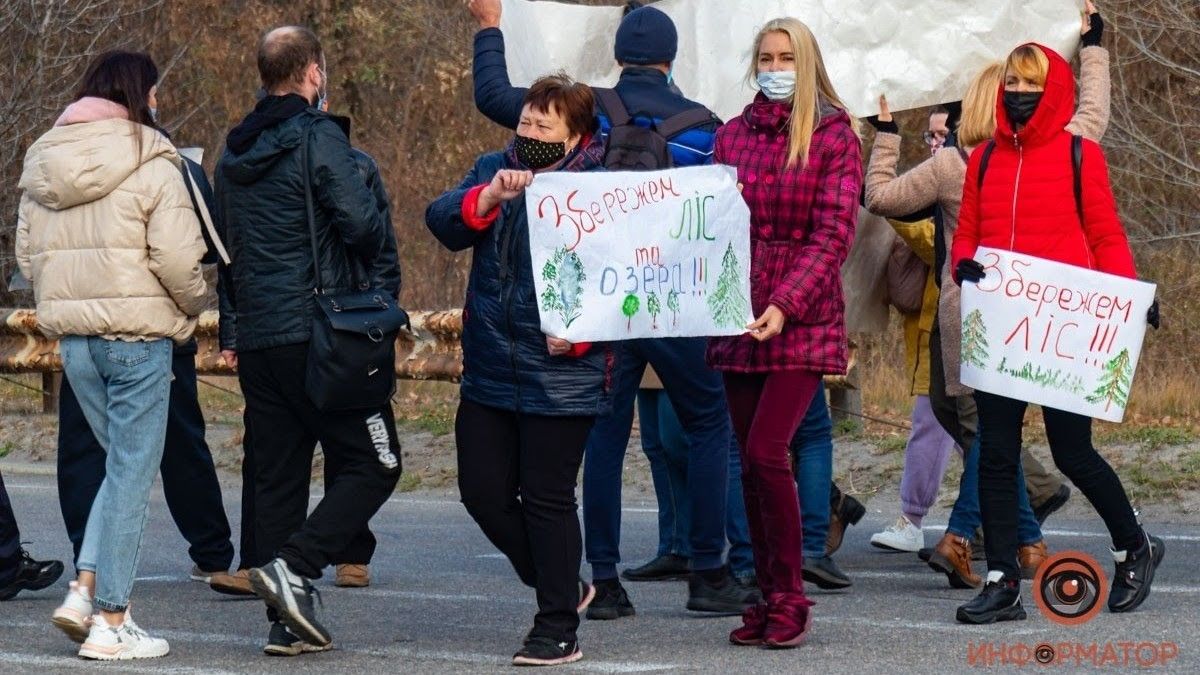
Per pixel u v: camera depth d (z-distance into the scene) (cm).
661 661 895
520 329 878
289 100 943
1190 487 1550
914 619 1010
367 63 3894
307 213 932
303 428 964
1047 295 988
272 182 934
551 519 889
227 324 1141
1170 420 2067
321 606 938
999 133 1013
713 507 1052
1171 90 2831
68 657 947
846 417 1950
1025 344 989
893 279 1276
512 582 1244
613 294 875
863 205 1164
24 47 3128
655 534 1498
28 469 2162
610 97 1005
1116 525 1012
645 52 1017
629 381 1048
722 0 1302
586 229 872
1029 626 971
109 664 923
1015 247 1003
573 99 900
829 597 1113
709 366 950
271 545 959
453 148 3859
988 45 1275
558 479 891
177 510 1212
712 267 894
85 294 931
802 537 1027
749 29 1294
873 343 2655
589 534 1058
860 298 1291
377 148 3909
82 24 3269
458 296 3666
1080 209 995
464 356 905
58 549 1462
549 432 884
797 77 920
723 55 1302
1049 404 987
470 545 1467
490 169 914
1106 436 1783
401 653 941
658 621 1038
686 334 891
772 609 923
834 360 914
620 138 930
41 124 3119
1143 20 2691
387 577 1274
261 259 939
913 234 1205
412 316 2112
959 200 1114
